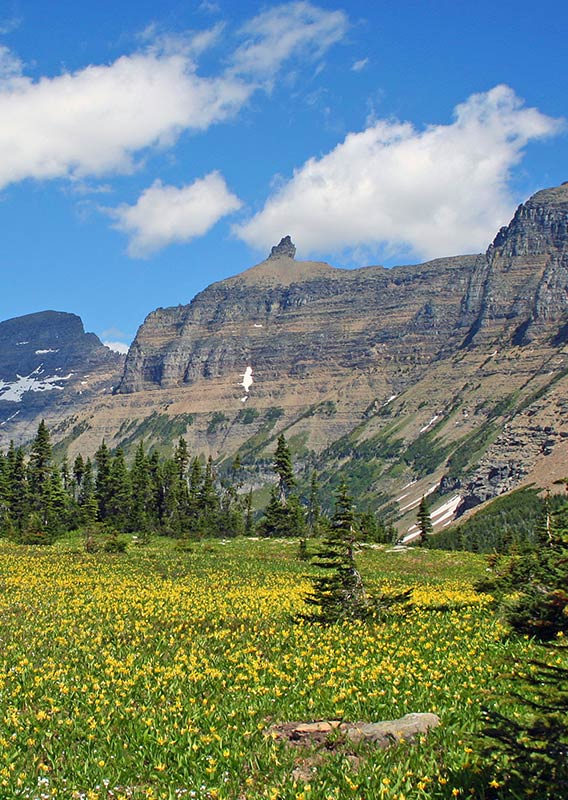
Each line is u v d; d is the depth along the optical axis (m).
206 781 14.36
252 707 18.73
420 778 13.98
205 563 68.75
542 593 26.12
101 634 29.94
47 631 30.75
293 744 16.19
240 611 36.06
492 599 35.84
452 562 80.81
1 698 20.34
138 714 18.33
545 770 12.50
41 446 126.69
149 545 92.44
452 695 19.23
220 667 23.66
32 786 14.35
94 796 13.54
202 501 136.38
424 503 136.50
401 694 19.56
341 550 33.91
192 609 36.50
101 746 16.27
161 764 14.92
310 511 167.25
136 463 142.75
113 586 47.81
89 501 110.31
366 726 16.66
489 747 13.20
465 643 26.33
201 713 18.28
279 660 24.45
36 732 17.22
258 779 14.51
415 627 30.28
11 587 46.97
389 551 88.75
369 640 27.77
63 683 21.53
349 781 13.78
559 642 24.52
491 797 13.17
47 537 92.19
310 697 19.83
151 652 26.66
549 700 13.38
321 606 33.09
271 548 92.88
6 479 117.44
